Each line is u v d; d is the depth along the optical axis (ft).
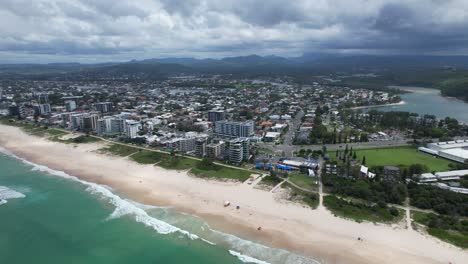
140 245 359.25
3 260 338.34
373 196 459.32
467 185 497.05
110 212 435.53
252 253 338.34
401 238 358.43
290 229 382.01
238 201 459.73
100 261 335.06
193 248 350.84
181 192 497.87
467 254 328.08
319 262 321.32
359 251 336.90
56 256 344.08
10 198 480.64
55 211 440.04
